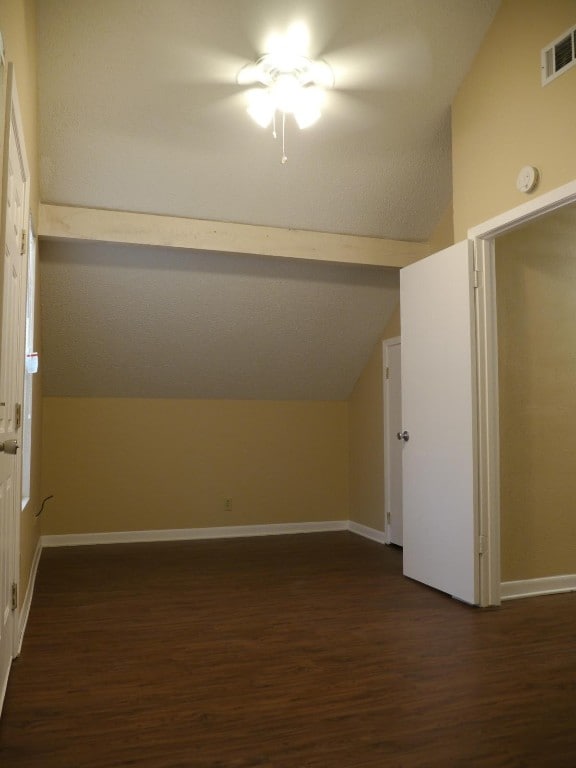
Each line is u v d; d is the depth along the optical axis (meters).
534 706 2.20
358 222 4.52
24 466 3.51
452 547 3.62
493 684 2.39
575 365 3.89
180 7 3.10
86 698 2.26
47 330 4.75
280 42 3.30
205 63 3.35
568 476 3.83
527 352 3.75
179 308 4.84
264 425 5.88
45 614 3.31
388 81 3.62
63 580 4.06
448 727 2.04
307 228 4.46
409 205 4.48
